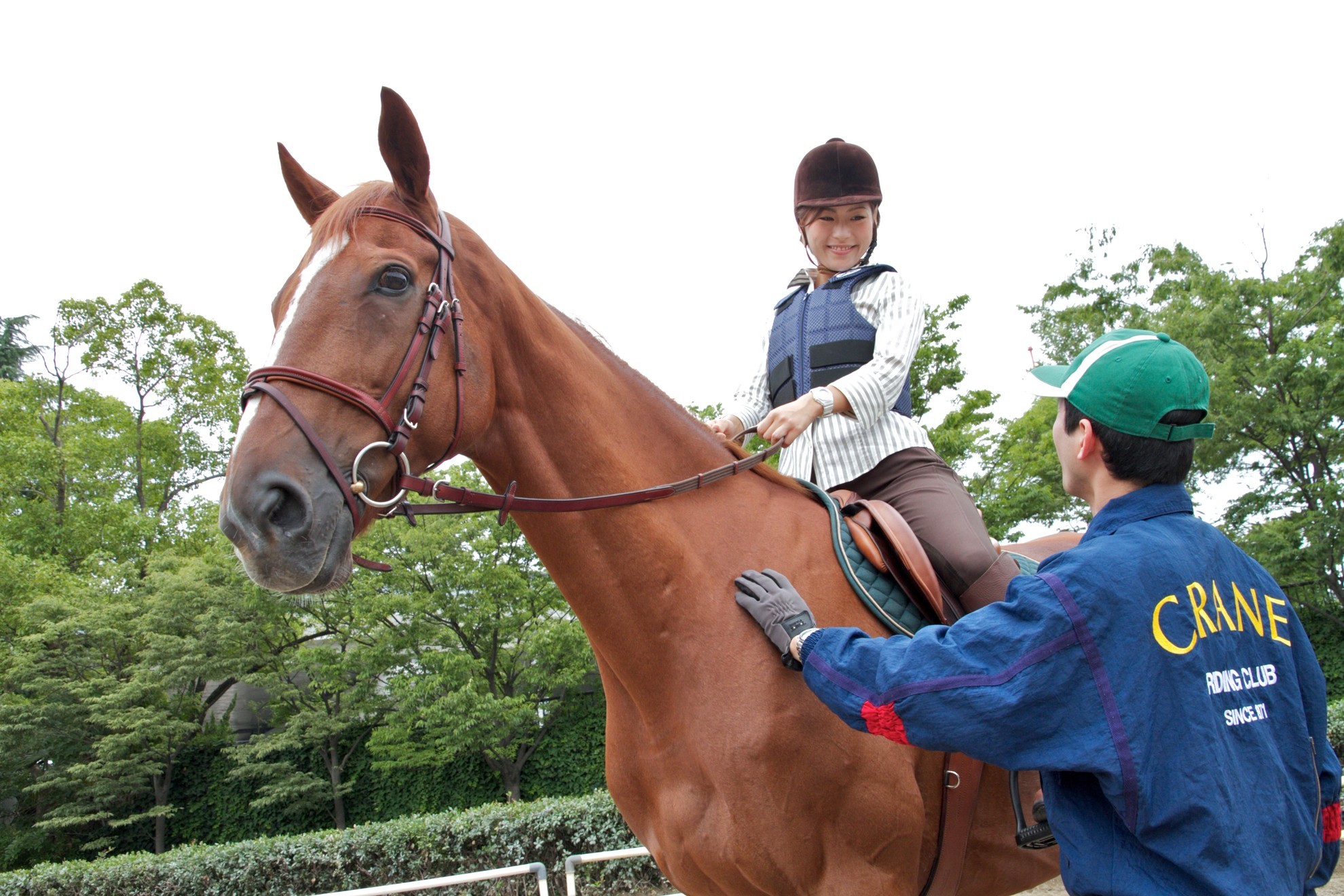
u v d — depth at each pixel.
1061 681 1.05
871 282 2.07
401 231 1.45
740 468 1.74
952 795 1.59
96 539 18.81
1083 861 1.08
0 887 7.74
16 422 20.95
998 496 13.05
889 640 1.26
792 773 1.46
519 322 1.56
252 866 7.89
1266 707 1.13
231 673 14.44
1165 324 15.33
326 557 1.23
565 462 1.57
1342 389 13.46
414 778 15.20
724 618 1.55
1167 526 1.16
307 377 1.29
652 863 7.51
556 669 13.89
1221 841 0.99
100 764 13.81
